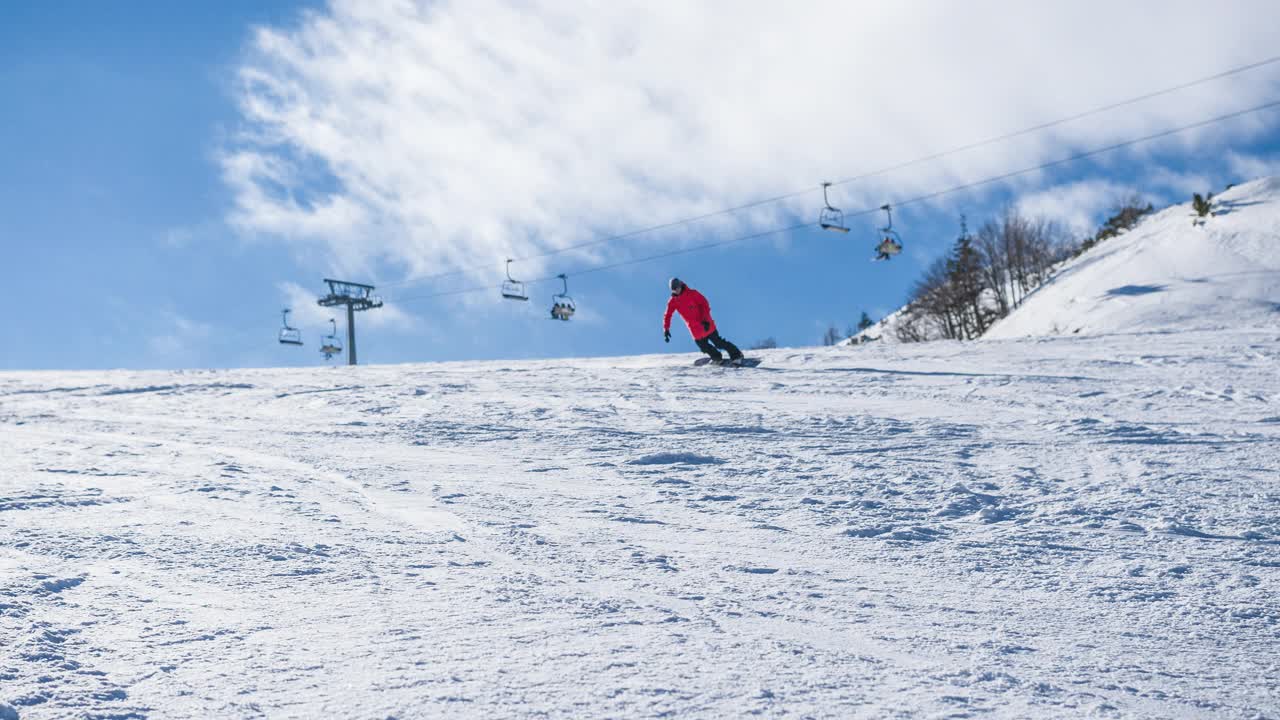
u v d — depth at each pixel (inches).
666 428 357.7
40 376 773.3
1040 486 228.1
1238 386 432.8
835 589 137.7
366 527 176.4
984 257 2640.3
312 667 93.6
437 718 80.1
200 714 80.1
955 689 93.3
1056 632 117.9
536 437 338.0
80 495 200.7
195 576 131.1
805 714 83.5
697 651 102.8
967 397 441.4
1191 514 194.7
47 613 108.7
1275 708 92.2
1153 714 89.1
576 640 105.5
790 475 249.0
